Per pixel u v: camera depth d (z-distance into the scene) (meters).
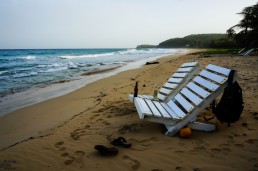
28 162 3.57
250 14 39.34
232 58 23.28
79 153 3.79
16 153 3.92
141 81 11.94
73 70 21.22
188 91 5.00
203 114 5.42
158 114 4.12
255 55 27.61
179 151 3.56
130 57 48.06
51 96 9.95
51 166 3.41
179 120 4.21
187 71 5.60
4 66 27.00
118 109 6.48
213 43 112.44
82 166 3.33
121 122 5.29
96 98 8.54
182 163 3.20
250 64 16.19
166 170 3.06
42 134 5.02
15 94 10.60
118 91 9.51
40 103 8.66
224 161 3.14
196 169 3.01
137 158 3.45
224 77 4.18
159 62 27.50
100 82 13.09
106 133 4.64
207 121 4.88
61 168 3.32
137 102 4.86
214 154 3.37
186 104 4.57
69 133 4.82
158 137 4.21
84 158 3.58
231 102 3.96
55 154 3.80
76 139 4.43
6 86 12.77
